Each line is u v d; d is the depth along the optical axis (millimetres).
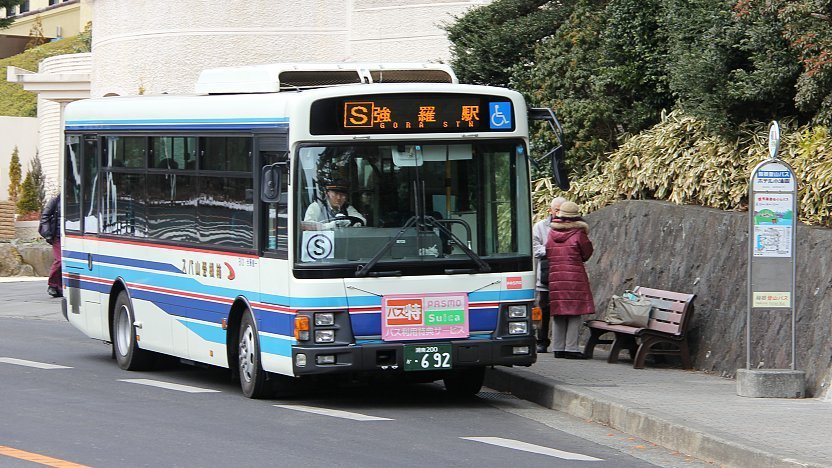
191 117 17469
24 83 46375
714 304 18078
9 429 13234
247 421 14086
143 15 38375
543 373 17297
